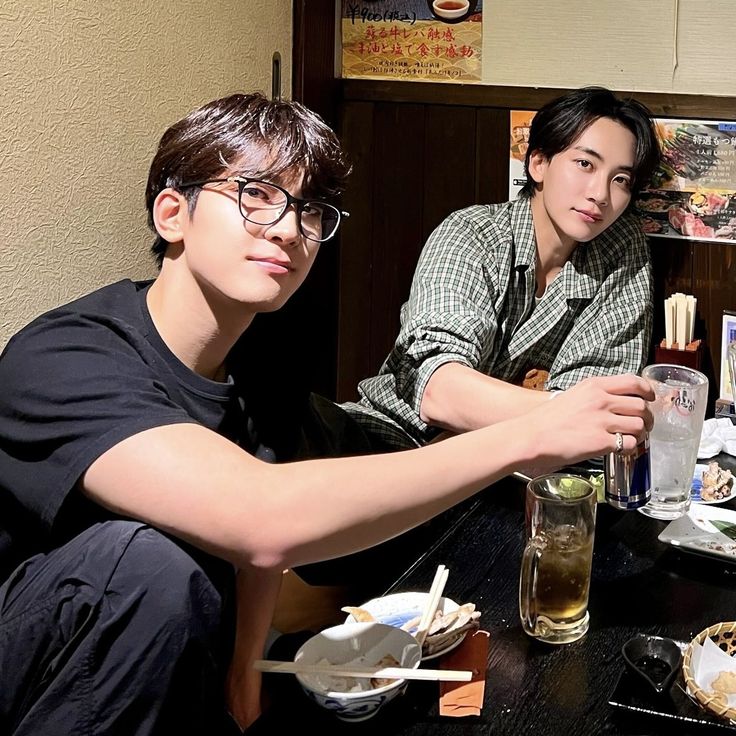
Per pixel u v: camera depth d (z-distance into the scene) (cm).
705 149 288
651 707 126
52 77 192
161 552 127
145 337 152
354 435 223
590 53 296
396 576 218
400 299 322
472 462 136
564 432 139
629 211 280
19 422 139
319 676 133
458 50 305
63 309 155
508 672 137
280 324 179
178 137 151
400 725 127
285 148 145
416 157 312
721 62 286
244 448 168
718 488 197
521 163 304
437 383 214
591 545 145
